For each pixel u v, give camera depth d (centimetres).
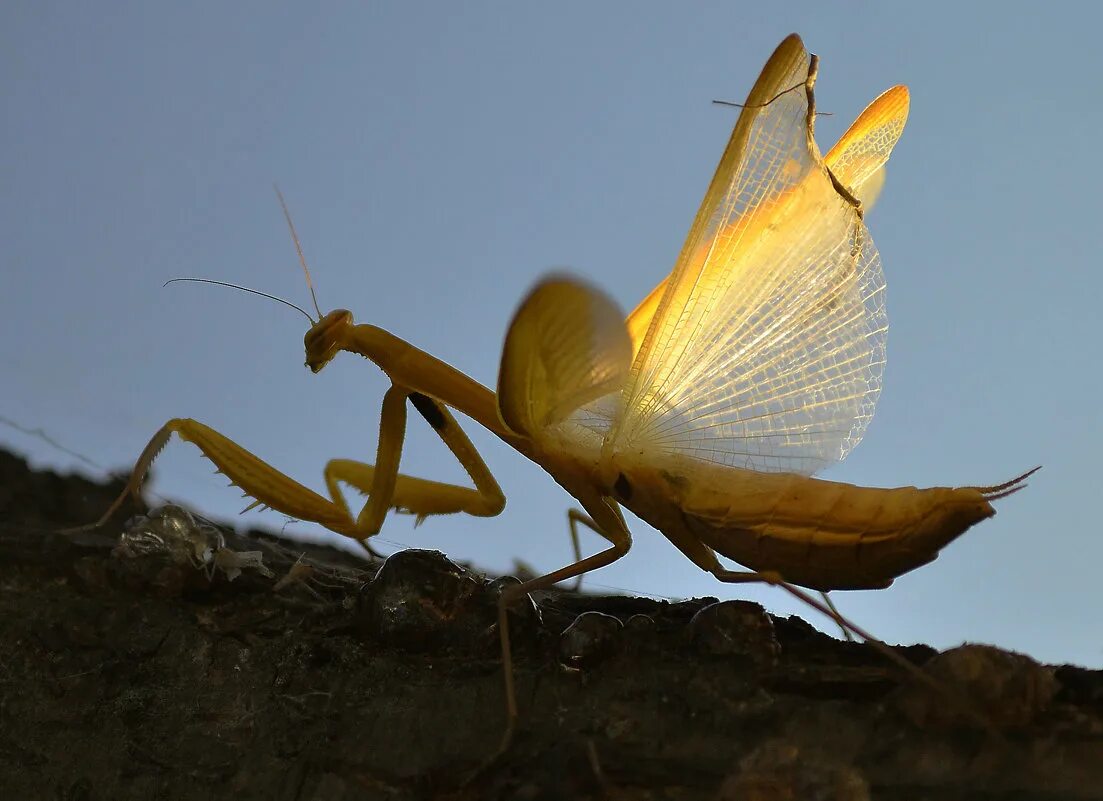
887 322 34
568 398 35
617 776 33
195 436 36
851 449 34
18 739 33
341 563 37
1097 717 32
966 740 32
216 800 33
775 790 32
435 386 36
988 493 34
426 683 34
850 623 33
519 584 35
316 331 36
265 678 34
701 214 34
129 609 34
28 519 36
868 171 35
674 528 35
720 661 33
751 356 35
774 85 33
